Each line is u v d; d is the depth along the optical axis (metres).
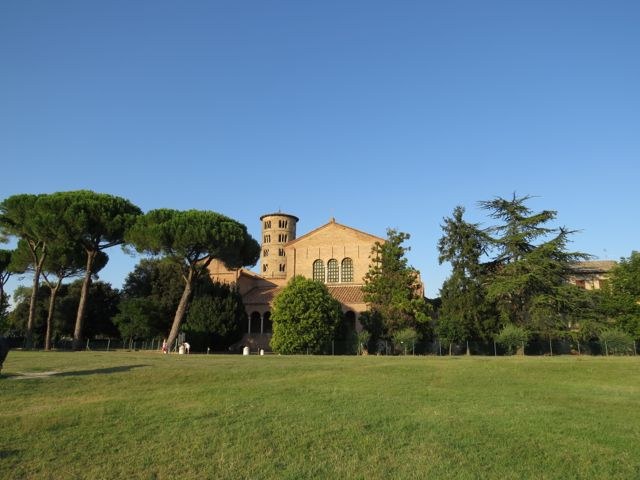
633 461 9.61
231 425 11.82
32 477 8.80
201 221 46.59
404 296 47.28
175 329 46.84
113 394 15.79
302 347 45.25
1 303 58.75
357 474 8.76
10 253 58.28
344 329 49.38
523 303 47.28
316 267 64.75
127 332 55.62
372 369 22.62
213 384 17.97
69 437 10.95
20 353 32.19
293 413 13.04
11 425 11.88
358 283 62.41
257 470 9.02
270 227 101.38
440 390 17.61
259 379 19.22
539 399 16.23
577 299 45.47
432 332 48.53
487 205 50.88
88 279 46.75
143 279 67.12
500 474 8.81
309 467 9.12
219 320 52.19
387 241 50.19
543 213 48.44
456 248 49.97
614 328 45.19
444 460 9.49
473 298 46.88
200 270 48.75
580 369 24.30
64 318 61.81
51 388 16.56
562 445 10.60
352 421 12.22
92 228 45.41
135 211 50.41
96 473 8.96
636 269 50.03
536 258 46.44
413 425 11.98
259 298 61.28
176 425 11.80
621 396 17.03
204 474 8.86
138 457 9.74
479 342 46.22
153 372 20.06
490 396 16.55
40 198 43.59
